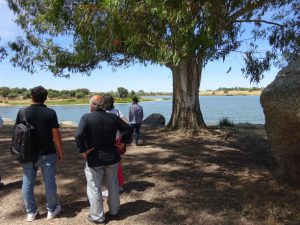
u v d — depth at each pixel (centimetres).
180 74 1402
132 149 1044
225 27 686
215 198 590
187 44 601
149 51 711
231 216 517
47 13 1273
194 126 1390
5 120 2198
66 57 1482
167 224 495
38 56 1511
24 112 493
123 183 671
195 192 622
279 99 520
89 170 487
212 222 499
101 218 496
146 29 693
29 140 485
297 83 509
